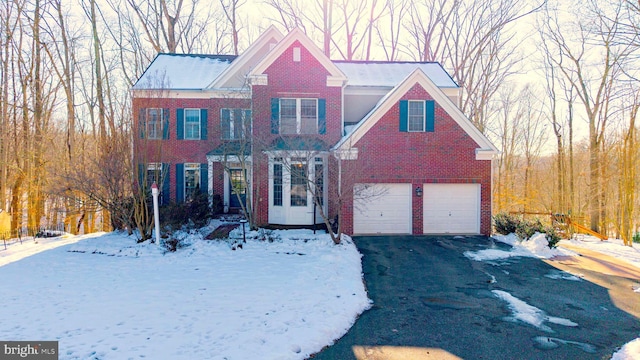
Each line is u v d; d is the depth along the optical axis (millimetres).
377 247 12469
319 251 11352
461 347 5617
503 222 14570
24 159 22750
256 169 14102
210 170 16922
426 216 14445
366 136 14219
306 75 15250
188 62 20391
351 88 17516
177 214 13750
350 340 5812
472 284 8844
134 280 8875
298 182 14680
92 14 20172
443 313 7023
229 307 6961
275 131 14977
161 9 26469
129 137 12914
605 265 10766
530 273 9812
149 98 12922
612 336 6078
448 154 14383
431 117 14336
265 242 12289
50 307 7086
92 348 5312
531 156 31641
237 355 5039
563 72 25906
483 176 14430
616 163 19953
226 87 17547
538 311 7168
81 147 26484
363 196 13328
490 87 29625
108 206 13227
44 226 22562
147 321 6332
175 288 8195
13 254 12273
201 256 11055
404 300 7727
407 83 14219
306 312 6668
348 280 8641
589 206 22672
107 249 11875
